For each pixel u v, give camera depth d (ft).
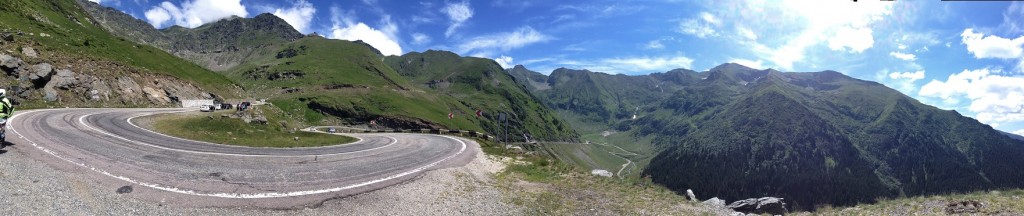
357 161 75.25
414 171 67.67
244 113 151.33
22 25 273.33
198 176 50.11
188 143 80.38
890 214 62.59
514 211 49.03
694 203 60.54
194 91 297.94
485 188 59.93
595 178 73.41
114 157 55.67
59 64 179.11
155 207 37.52
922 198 67.72
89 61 205.98
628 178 74.13
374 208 44.68
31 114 104.22
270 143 96.99
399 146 114.42
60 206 34.68
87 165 48.85
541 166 85.30
